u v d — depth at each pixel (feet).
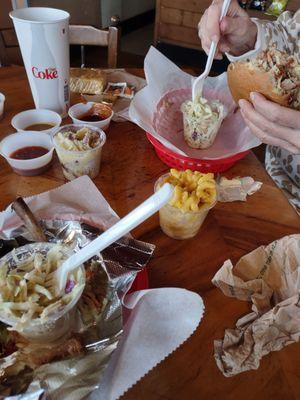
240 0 4.76
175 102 1.78
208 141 1.63
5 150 1.36
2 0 3.97
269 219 1.26
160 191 0.67
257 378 0.80
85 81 1.88
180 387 0.78
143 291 0.87
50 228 1.01
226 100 1.82
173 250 1.11
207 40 1.61
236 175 1.48
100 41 2.36
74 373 0.71
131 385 0.73
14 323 0.71
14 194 1.28
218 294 0.98
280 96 1.34
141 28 7.30
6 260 0.83
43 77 1.52
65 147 1.27
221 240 1.16
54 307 0.73
